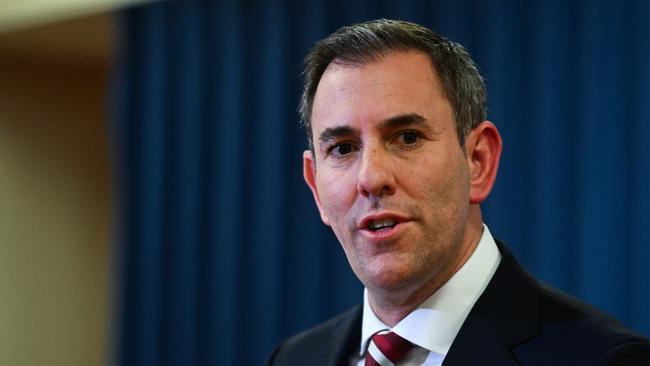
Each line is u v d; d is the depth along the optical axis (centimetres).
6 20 582
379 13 460
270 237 496
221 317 514
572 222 394
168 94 545
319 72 187
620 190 378
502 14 419
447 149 177
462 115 183
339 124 177
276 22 500
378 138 175
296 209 491
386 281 175
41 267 652
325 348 218
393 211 172
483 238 190
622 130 380
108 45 611
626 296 374
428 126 175
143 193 554
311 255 482
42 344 651
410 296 185
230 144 513
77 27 579
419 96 175
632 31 381
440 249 176
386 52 178
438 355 182
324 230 481
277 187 495
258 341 500
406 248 173
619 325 173
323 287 479
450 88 180
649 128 370
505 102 414
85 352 668
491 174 190
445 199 176
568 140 396
